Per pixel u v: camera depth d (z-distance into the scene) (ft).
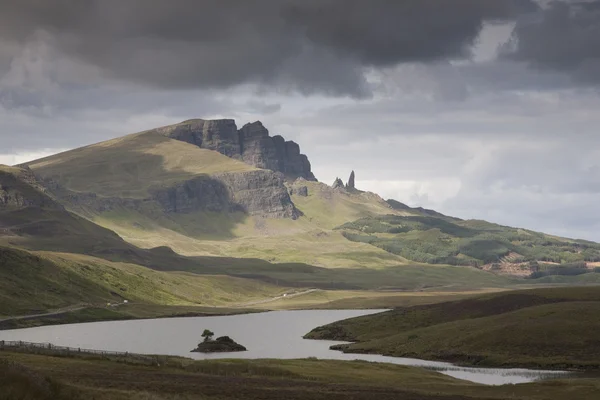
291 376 458.09
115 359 457.68
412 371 532.32
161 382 368.07
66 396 278.05
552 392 421.59
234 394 344.49
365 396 370.32
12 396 265.13
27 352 462.19
